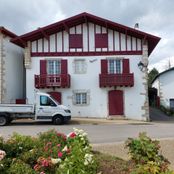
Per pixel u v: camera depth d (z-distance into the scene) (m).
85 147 6.37
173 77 37.38
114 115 26.03
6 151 7.71
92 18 25.94
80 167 5.30
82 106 26.16
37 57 26.33
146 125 21.56
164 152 11.05
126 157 9.74
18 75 29.11
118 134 15.88
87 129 18.39
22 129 18.39
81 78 26.31
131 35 26.38
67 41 26.44
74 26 26.53
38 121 23.08
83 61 26.38
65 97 26.20
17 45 28.41
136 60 26.30
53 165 6.24
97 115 26.09
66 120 21.95
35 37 26.33
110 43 26.44
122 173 6.78
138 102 26.09
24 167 6.18
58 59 26.30
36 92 23.44
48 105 21.89
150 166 5.76
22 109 21.45
